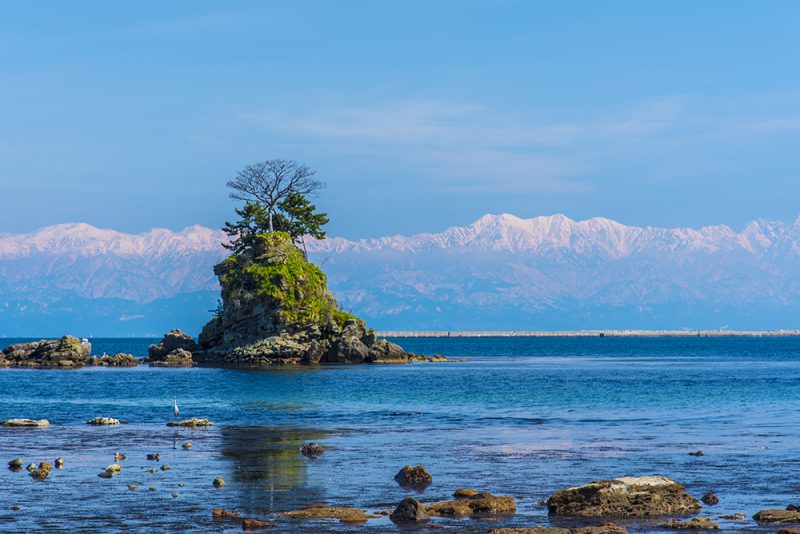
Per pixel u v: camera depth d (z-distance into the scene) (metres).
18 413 86.12
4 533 37.97
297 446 62.62
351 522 39.88
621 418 81.38
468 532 38.09
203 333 198.12
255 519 40.12
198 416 83.50
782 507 42.94
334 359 190.62
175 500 44.25
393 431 71.69
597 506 41.44
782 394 108.88
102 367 181.75
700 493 46.06
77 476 50.41
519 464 54.94
